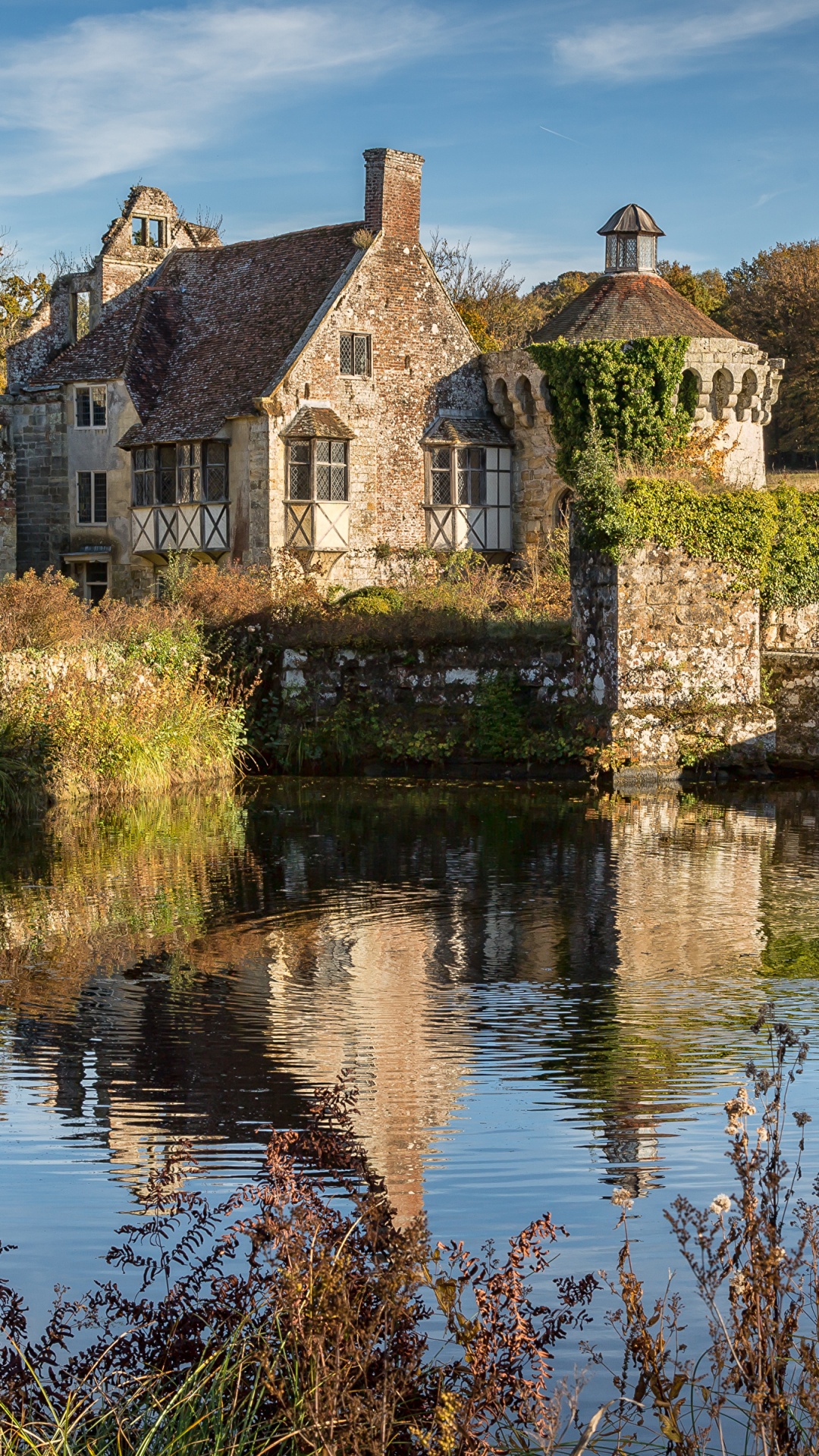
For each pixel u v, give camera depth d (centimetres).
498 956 1071
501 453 3931
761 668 2273
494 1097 749
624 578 2170
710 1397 464
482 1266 532
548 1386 478
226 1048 841
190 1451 416
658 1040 851
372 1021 901
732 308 6259
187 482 3694
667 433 3528
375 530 3744
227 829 1727
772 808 1894
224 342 3862
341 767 2377
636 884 1350
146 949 1104
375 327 3753
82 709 2008
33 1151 677
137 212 4159
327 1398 410
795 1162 659
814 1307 500
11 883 1375
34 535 4059
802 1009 915
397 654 2394
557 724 2283
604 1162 658
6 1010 932
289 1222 451
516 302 6662
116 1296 492
